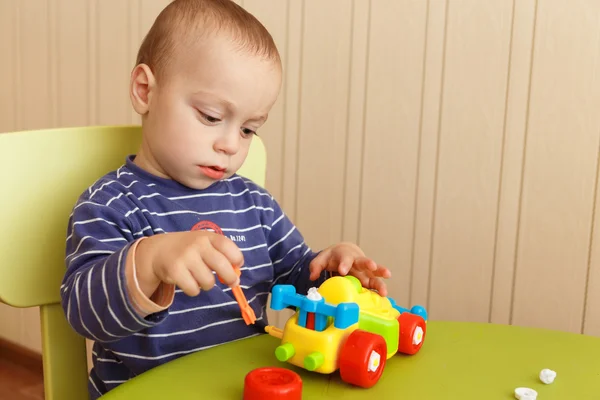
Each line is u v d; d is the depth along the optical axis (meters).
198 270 0.62
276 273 1.01
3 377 1.85
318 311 0.67
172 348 0.86
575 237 1.25
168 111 0.84
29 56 1.82
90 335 0.69
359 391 0.64
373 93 1.39
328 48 1.42
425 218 1.37
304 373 0.68
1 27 1.85
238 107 0.83
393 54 1.36
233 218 0.95
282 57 1.47
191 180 0.88
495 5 1.26
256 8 1.48
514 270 1.30
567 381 0.69
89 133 0.90
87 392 0.88
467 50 1.30
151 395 0.62
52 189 0.86
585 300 1.25
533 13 1.24
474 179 1.32
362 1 1.38
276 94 0.87
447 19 1.31
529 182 1.27
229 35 0.83
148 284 0.64
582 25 1.20
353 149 1.42
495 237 1.31
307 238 1.50
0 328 1.97
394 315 0.74
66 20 1.74
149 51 0.87
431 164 1.35
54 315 0.86
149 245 0.65
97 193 0.83
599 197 1.22
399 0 1.34
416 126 1.36
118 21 1.66
